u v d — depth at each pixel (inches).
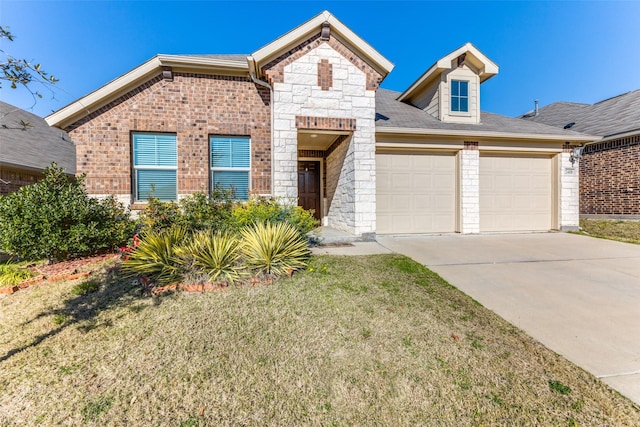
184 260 176.7
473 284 181.5
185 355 109.3
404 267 209.2
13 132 411.8
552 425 79.3
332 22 299.0
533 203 376.2
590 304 154.5
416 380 96.0
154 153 298.2
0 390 94.4
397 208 351.3
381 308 143.7
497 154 368.8
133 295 160.4
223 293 158.9
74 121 278.7
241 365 103.7
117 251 254.7
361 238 308.0
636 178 398.3
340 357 107.5
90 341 120.4
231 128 306.5
